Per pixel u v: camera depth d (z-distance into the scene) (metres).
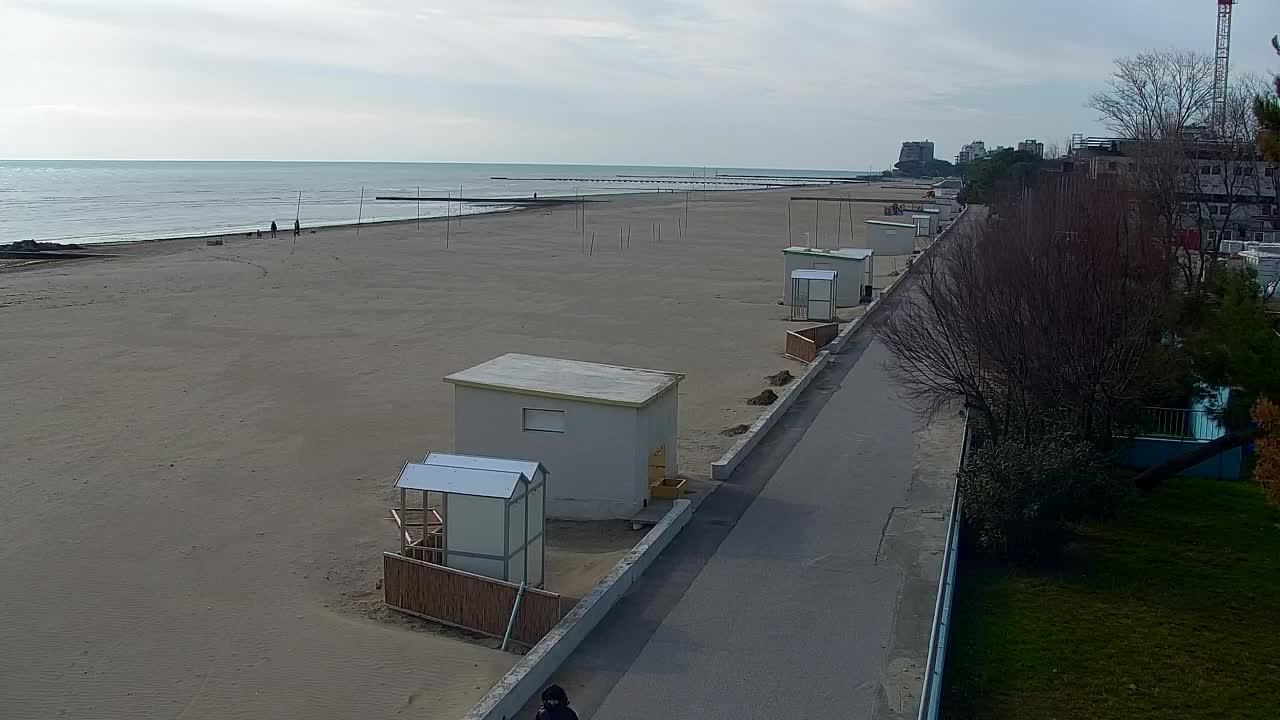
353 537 23.81
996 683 16.27
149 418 34.28
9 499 26.06
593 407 23.34
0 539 23.41
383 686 16.91
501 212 153.75
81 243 99.88
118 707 16.44
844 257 57.50
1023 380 25.08
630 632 17.23
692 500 24.28
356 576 21.58
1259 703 15.83
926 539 21.77
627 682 15.55
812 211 151.75
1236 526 24.30
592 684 15.49
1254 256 57.84
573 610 17.34
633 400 23.16
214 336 49.25
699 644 16.83
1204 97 66.69
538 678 15.32
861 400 34.25
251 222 136.25
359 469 29.00
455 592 19.00
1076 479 21.22
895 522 22.80
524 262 82.50
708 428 32.41
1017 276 26.14
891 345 31.52
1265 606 19.62
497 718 14.07
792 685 15.52
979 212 106.75
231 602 20.25
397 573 19.66
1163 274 27.25
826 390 35.72
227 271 74.62
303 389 38.59
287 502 26.17
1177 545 23.02
